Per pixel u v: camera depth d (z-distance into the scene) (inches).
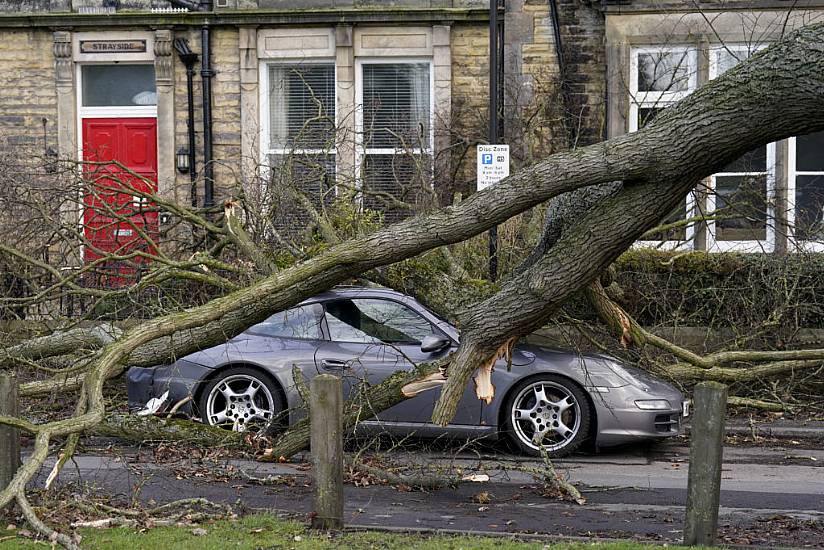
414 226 361.7
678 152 311.3
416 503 373.7
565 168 327.9
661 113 324.5
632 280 617.0
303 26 804.6
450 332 476.7
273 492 381.4
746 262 614.9
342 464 312.7
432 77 799.1
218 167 810.2
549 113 772.0
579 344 506.6
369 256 368.5
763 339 601.9
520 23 783.1
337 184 604.4
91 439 490.6
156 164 823.7
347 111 800.3
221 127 812.0
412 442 494.9
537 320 346.3
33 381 464.8
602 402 470.6
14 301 527.5
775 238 673.6
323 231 542.9
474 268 590.6
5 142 814.5
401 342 481.1
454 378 352.8
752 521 346.9
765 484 420.5
